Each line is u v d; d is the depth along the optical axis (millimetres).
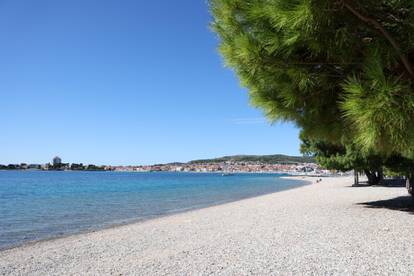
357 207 19719
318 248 9445
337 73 5621
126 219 20859
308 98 6238
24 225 18812
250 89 6602
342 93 5445
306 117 6754
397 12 4723
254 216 17828
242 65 5969
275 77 5785
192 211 23109
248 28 5684
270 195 37219
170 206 29000
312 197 29672
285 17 4629
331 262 7902
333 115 6738
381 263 7668
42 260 9797
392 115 4273
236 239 11406
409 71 4695
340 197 28203
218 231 13414
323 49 5090
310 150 29750
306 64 5570
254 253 9148
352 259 8102
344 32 4863
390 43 4801
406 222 13406
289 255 8758
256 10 5227
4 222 20062
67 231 16672
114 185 74312
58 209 27141
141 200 35688
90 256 9992
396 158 21594
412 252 8594
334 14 4801
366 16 4777
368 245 9570
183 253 9570
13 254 11023
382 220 14188
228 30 6039
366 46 5031
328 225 13453
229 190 54219
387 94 4211
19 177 137375
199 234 12930
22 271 8523
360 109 4352
